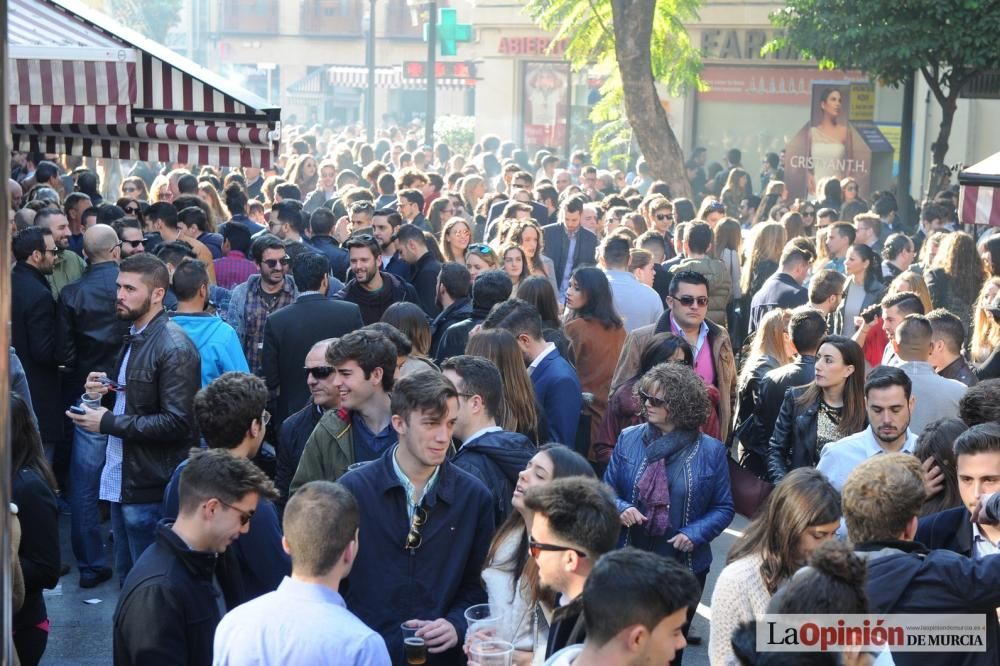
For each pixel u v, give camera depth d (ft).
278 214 36.78
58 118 24.30
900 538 13.02
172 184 51.13
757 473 24.23
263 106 25.05
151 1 168.45
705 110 86.17
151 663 12.95
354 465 16.29
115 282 27.45
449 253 35.94
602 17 71.87
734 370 24.34
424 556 14.83
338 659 11.66
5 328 6.51
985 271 32.24
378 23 179.93
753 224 55.62
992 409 16.80
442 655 14.69
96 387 21.52
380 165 55.88
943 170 54.54
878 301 32.27
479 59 101.60
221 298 30.86
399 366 19.84
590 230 41.52
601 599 9.61
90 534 24.82
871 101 72.95
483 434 16.89
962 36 51.37
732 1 83.82
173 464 21.93
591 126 95.66
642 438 18.76
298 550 12.03
